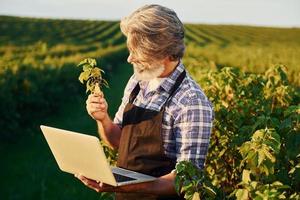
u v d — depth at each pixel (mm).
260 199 2625
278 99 4258
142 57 2809
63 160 3029
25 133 13305
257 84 4520
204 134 2891
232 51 37312
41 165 10859
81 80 3463
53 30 57188
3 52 34406
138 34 2770
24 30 55156
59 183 9641
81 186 9430
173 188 2867
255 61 32531
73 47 37750
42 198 8945
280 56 38344
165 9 2824
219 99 4340
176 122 2924
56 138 2945
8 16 62938
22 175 10172
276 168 3375
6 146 12250
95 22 65188
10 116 12805
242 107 4148
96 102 3322
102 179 2787
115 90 23094
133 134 3023
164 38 2775
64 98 17719
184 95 2926
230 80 4414
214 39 62062
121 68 32125
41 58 29922
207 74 4602
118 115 3393
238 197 2707
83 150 2773
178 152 2932
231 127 4008
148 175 2955
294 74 24969
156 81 3006
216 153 3930
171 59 2875
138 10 2828
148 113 2996
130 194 3076
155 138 2971
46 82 16875
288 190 3332
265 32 72875
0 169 10508
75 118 16469
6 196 9055
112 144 3393
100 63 26672
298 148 3398
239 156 3721
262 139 2789
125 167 3053
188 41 56625
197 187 2715
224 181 3873
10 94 13133
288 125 3303
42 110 15195
